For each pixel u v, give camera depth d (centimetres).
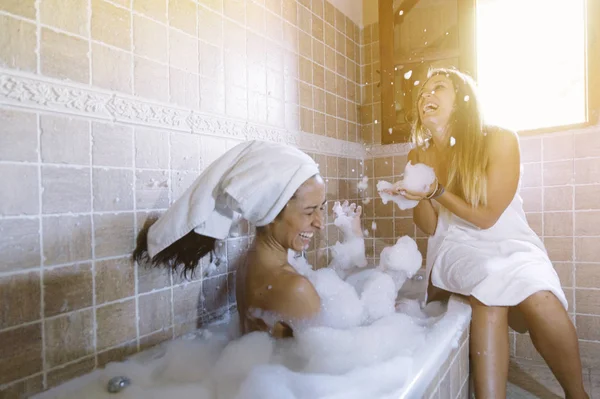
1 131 78
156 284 110
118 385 84
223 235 102
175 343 110
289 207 88
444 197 124
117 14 99
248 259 98
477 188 123
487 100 195
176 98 115
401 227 213
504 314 109
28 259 82
